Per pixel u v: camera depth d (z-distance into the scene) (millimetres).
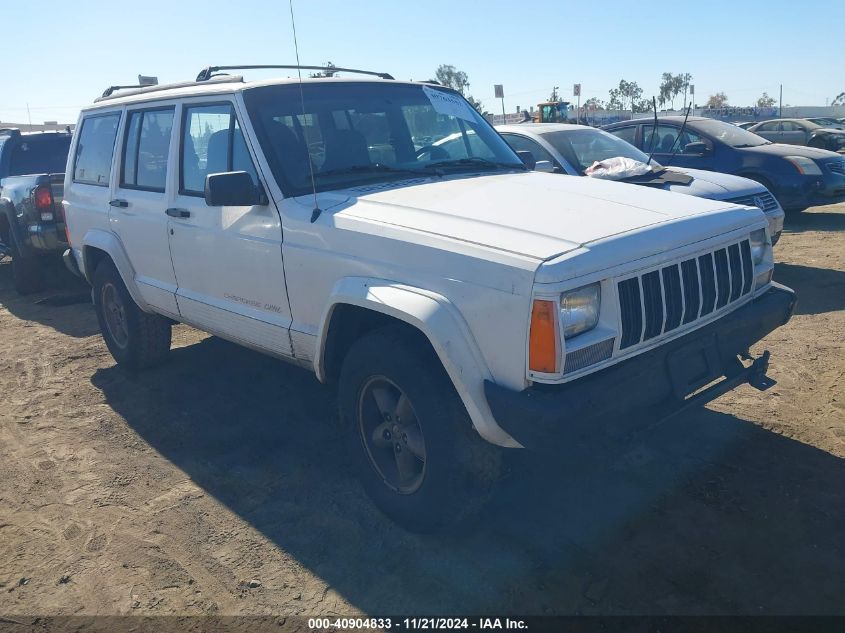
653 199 3475
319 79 4223
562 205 3277
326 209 3494
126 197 4977
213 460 4145
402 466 3268
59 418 4848
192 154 4336
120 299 5387
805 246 9062
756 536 3119
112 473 4043
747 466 3684
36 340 6766
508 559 3086
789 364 4992
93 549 3328
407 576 3023
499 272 2711
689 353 3057
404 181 3875
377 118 4211
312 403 4898
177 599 2955
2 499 3812
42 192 7836
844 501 3324
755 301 3545
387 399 3277
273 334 3850
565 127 7816
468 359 2805
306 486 3803
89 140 5668
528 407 2607
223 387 5262
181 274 4512
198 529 3445
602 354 2752
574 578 2936
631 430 2873
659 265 2916
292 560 3176
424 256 2969
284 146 3811
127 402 5070
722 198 6402
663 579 2889
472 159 4410
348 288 3211
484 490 3027
